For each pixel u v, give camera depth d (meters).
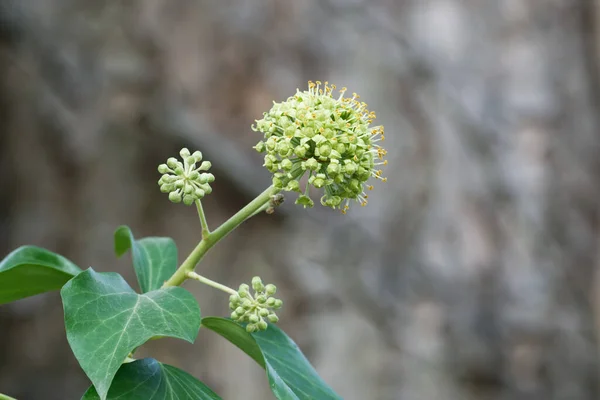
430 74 11.25
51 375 9.34
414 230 10.83
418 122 11.12
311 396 2.90
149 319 2.40
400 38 11.20
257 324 2.70
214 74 10.16
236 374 9.68
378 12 11.16
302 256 10.11
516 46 11.71
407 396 10.30
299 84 10.70
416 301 10.60
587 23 11.97
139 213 9.72
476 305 10.85
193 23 10.15
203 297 9.73
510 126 11.46
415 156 11.02
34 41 9.52
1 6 9.37
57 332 9.43
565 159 11.57
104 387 2.18
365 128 2.95
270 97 10.46
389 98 11.05
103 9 9.80
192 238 9.86
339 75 10.91
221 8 10.30
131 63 9.77
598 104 11.87
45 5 9.61
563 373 10.93
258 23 10.48
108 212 9.59
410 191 10.88
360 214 10.53
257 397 9.71
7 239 9.35
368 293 10.34
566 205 11.47
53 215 9.47
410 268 10.64
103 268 9.52
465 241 10.97
